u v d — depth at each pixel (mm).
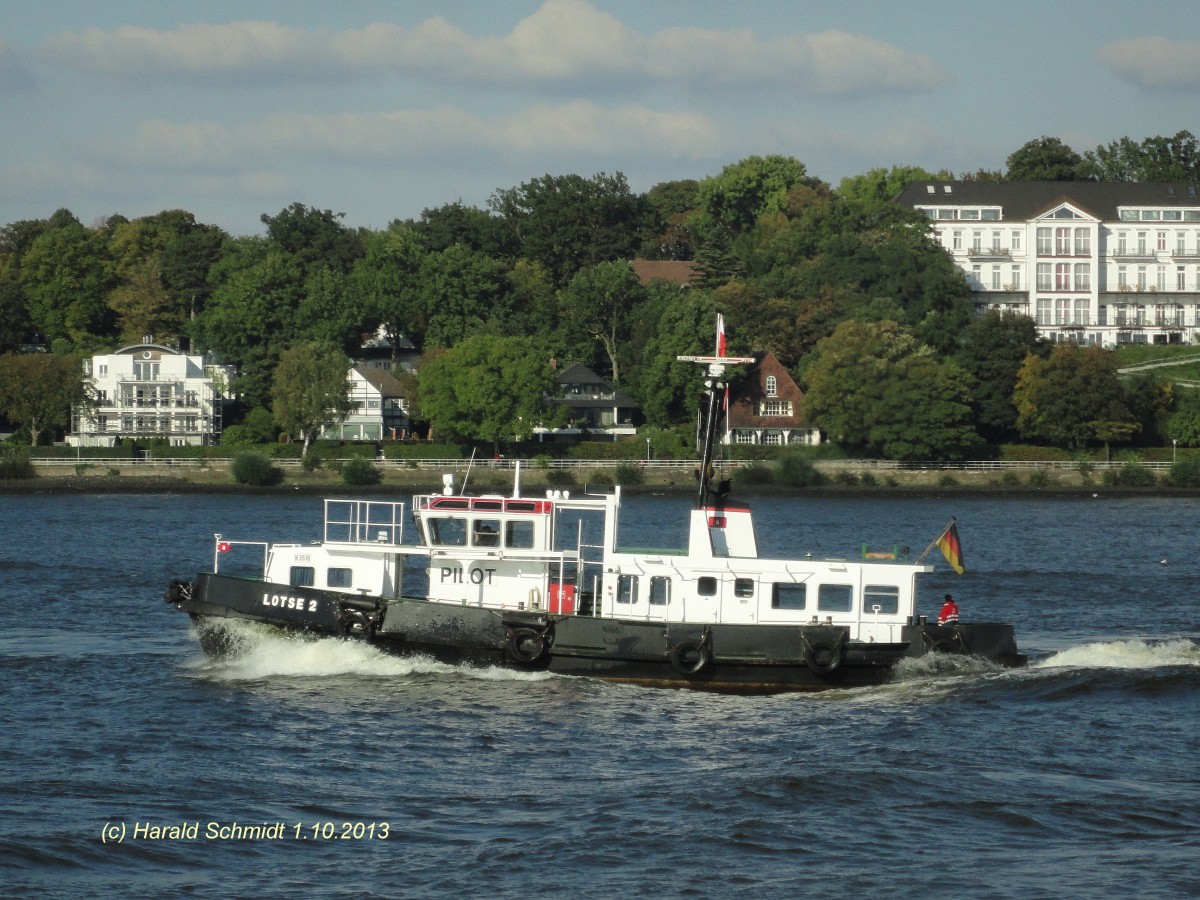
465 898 105250
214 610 166000
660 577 161875
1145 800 125812
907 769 133000
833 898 105375
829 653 158875
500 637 160875
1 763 133750
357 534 170125
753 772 131625
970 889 106812
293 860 111812
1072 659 176625
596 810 122188
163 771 131875
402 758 136000
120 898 104688
